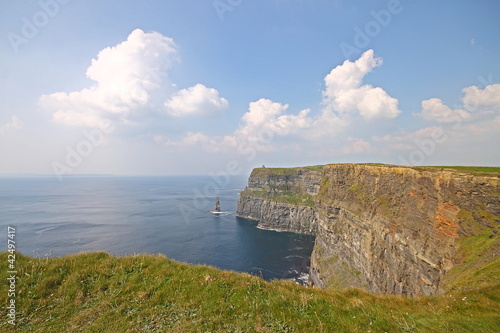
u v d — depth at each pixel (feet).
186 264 49.80
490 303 44.57
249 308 36.27
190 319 33.06
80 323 31.19
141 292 38.50
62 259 46.24
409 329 34.47
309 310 37.60
